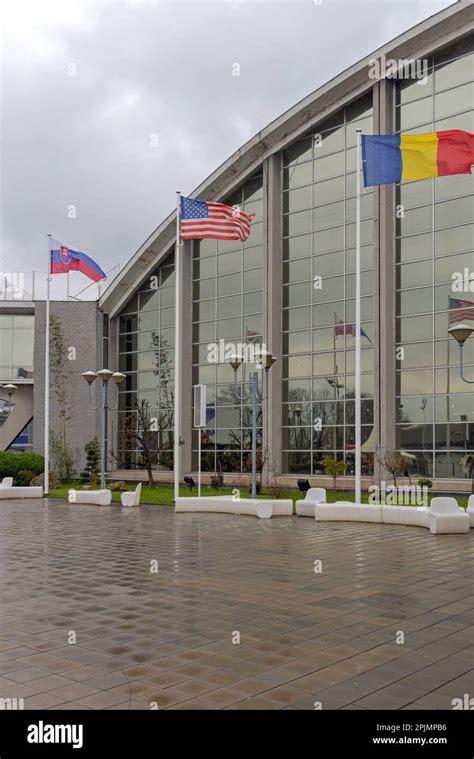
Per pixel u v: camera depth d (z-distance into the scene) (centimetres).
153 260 4247
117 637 837
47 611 977
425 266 3011
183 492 3341
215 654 762
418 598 1041
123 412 4522
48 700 631
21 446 4603
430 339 2973
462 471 2833
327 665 721
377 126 3156
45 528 2025
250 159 3691
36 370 4459
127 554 1504
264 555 1473
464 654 759
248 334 3738
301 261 3506
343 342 3300
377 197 3106
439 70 3042
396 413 3048
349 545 1620
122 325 4591
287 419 3491
